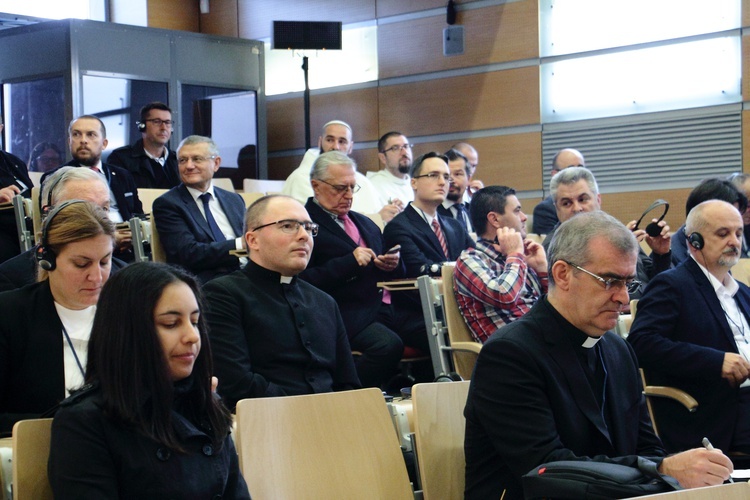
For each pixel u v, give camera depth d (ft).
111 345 6.23
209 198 15.98
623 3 23.63
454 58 25.96
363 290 14.15
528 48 24.88
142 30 26.30
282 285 10.46
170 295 6.34
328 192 14.74
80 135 18.48
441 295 13.08
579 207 14.90
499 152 25.32
